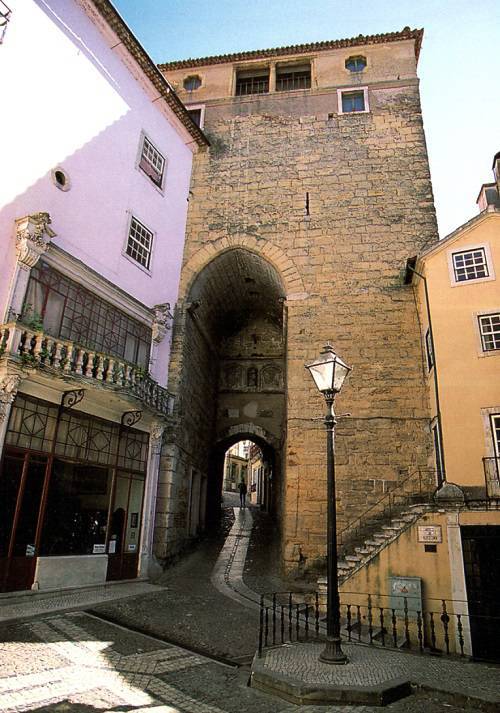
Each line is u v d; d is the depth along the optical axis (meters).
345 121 18.22
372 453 13.98
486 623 9.69
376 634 9.45
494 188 17.20
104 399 11.30
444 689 5.49
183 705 5.16
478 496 11.12
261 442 22.81
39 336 9.34
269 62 20.03
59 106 11.54
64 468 10.53
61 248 11.04
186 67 20.59
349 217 16.80
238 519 23.70
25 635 7.04
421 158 17.22
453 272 13.14
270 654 6.72
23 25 10.66
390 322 15.27
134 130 14.71
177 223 17.00
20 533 9.28
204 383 19.33
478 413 11.70
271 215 17.39
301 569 13.06
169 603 10.04
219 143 18.84
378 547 10.61
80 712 4.77
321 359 7.36
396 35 19.09
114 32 13.52
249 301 21.17
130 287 13.76
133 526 12.68
